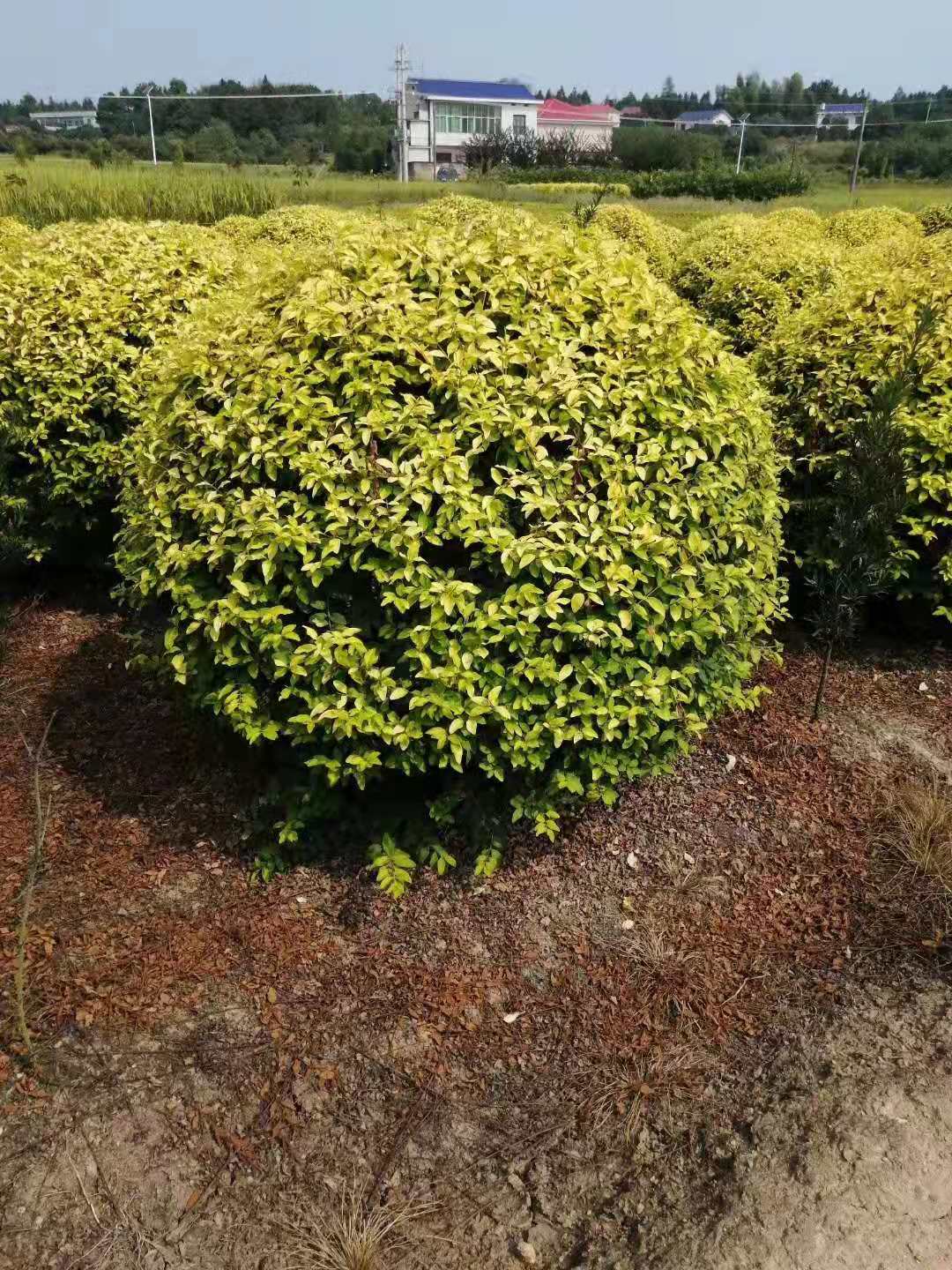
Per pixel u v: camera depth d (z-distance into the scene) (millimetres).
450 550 3053
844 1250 2314
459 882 3395
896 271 5344
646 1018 2965
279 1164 2533
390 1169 2537
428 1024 2918
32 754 4059
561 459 3166
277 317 3305
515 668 2910
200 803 3795
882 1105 2641
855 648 5070
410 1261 2352
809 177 36344
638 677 3088
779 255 8594
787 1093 2709
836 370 4953
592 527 2990
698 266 10922
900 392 4023
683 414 3256
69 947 3107
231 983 3018
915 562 4805
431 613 2857
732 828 3727
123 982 2996
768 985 3074
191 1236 2369
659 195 35188
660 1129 2648
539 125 80812
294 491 3045
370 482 2914
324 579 3020
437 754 3014
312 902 3326
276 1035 2855
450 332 3062
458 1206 2469
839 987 3051
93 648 5000
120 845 3580
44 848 3535
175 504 3184
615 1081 2773
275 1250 2350
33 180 18969
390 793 3369
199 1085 2701
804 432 5020
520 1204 2482
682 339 3352
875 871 3514
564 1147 2607
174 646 3104
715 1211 2430
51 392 4980
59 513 5148
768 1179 2482
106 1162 2506
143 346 5219
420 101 71000
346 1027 2895
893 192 36844
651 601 3004
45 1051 2762
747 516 3543
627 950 3195
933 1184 2445
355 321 3088
